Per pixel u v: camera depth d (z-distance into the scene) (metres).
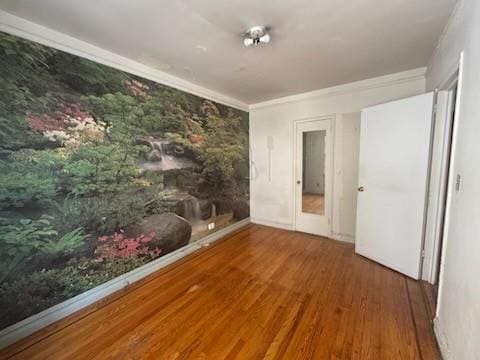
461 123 1.35
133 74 2.27
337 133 3.21
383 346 1.48
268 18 1.59
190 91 2.93
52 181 1.73
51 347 1.53
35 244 1.66
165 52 2.09
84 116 1.91
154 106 2.49
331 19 1.60
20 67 1.56
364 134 2.66
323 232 3.52
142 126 2.38
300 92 3.38
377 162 2.53
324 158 3.40
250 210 4.29
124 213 2.24
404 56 2.21
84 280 1.94
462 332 1.15
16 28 1.53
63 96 1.78
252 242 3.34
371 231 2.65
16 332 1.58
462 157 1.29
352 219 3.20
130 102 2.25
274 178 3.97
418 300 1.94
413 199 2.23
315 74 2.67
